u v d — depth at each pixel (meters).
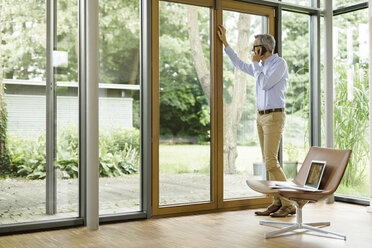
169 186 5.25
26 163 4.50
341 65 6.33
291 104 6.20
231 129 5.72
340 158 4.38
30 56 4.54
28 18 4.53
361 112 6.08
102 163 4.88
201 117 5.48
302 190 4.19
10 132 4.43
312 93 6.37
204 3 5.48
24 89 4.50
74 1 4.75
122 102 5.02
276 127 5.20
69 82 4.73
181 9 5.36
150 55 5.11
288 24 6.18
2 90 4.40
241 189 5.77
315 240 4.11
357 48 6.12
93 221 4.51
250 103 5.88
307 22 6.35
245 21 5.81
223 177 5.62
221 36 5.57
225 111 5.67
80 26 4.77
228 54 5.54
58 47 4.67
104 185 4.89
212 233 4.39
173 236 4.26
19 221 4.45
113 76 4.96
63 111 4.70
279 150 6.02
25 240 4.10
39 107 4.57
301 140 6.28
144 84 5.12
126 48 5.05
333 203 6.10
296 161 6.23
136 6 5.11
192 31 5.43
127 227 4.64
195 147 5.44
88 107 4.53
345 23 6.27
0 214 4.36
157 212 5.13
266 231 4.47
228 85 5.69
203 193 5.48
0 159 4.38
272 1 5.89
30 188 4.51
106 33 4.93
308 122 6.34
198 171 5.45
